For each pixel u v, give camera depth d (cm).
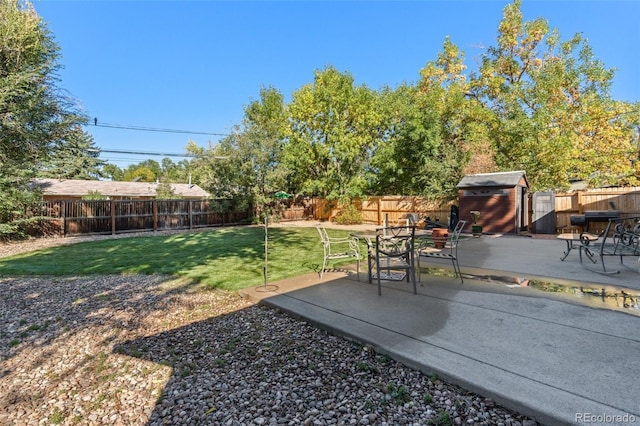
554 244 903
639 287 446
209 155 1906
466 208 1247
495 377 228
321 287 497
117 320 403
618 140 1487
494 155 1492
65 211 1345
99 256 852
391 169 1698
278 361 286
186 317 408
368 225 1756
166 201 1634
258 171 1839
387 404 218
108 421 218
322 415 210
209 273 630
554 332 302
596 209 1124
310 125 1986
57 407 236
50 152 1382
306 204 2152
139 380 267
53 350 327
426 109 1600
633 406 191
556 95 1541
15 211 1143
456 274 545
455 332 310
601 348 267
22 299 493
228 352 308
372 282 516
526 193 1276
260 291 488
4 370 291
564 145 1341
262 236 1284
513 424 194
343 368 269
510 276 530
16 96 1170
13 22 1168
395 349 278
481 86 1822
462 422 197
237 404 227
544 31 1648
